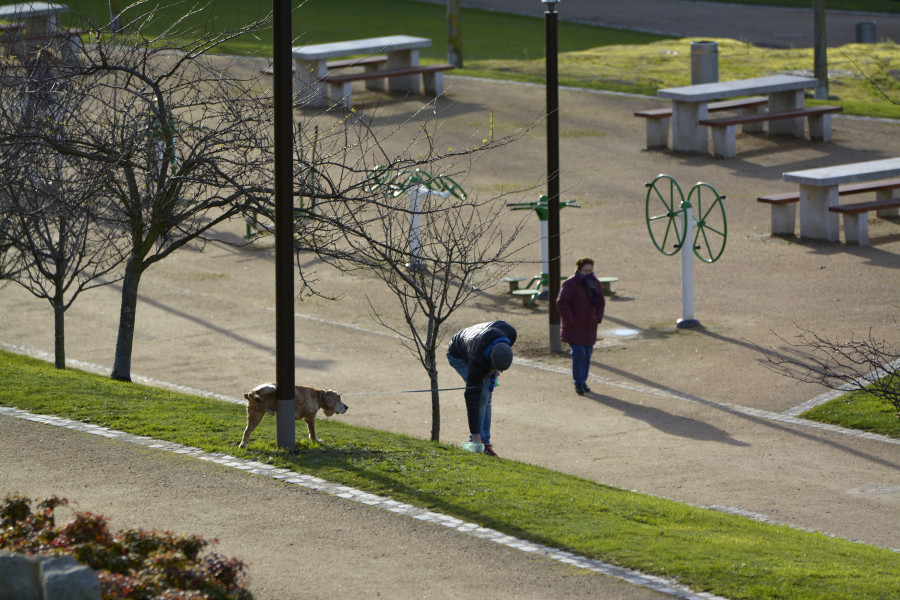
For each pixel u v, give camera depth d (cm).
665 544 1962
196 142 2989
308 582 1759
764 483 2819
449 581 1772
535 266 5397
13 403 2825
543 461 3016
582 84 9112
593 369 3975
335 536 1966
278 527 2006
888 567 1975
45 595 1297
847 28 12975
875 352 3247
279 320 2444
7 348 4275
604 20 13462
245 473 2305
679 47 11000
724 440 3200
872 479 2848
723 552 1944
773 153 7219
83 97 3017
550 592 1733
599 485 2564
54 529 1538
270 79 7656
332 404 2572
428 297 2948
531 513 2116
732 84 7488
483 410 2831
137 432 2597
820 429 3281
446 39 11538
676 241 5675
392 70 8500
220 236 6159
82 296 5112
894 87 9181
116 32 3195
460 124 7875
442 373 3975
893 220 5878
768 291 4816
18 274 3850
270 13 3203
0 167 2884
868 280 4841
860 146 7250
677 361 4009
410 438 2897
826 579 1797
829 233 5500
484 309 4841
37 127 2919
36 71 3158
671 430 3303
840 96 8825
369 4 13588
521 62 10075
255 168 2941
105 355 4194
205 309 4881
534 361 4122
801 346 4056
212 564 1530
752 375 3797
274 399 2484
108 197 3219
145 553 1535
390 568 1823
